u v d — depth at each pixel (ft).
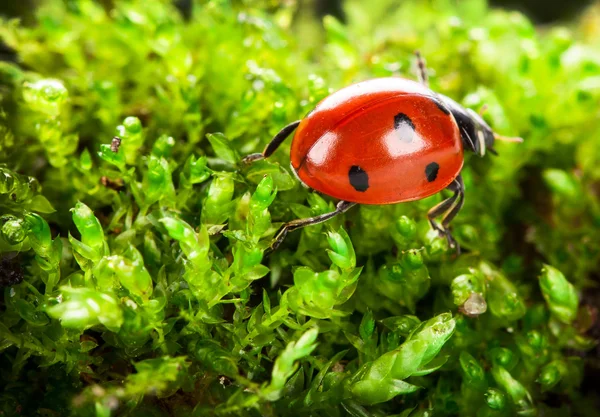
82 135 0.15
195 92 0.15
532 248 0.15
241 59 0.15
